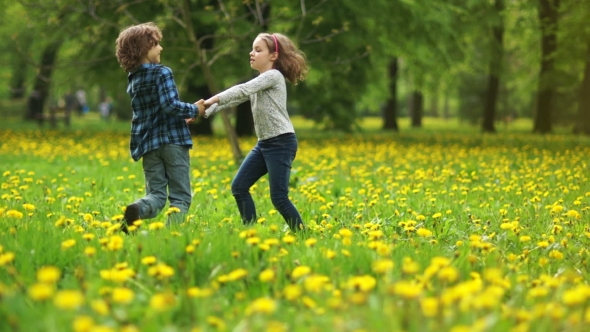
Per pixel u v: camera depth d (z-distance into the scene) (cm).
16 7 2419
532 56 3719
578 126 3812
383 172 1362
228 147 2078
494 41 3569
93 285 412
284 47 704
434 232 712
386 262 393
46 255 509
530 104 6359
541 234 714
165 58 2241
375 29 2258
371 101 3916
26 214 730
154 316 362
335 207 890
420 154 1783
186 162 690
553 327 347
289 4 2120
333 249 537
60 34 2280
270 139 689
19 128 3316
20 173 1319
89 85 2553
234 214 853
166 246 512
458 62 2945
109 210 870
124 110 5634
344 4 2164
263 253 497
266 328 339
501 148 2109
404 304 365
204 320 365
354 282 385
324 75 2636
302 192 1036
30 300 405
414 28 2319
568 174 1277
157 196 677
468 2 2878
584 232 698
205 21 2078
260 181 1205
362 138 2717
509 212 852
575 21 2519
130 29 679
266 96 685
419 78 3247
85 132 2812
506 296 444
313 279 382
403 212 834
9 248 521
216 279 464
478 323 313
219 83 2303
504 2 3219
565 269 529
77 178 1265
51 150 1881
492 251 572
